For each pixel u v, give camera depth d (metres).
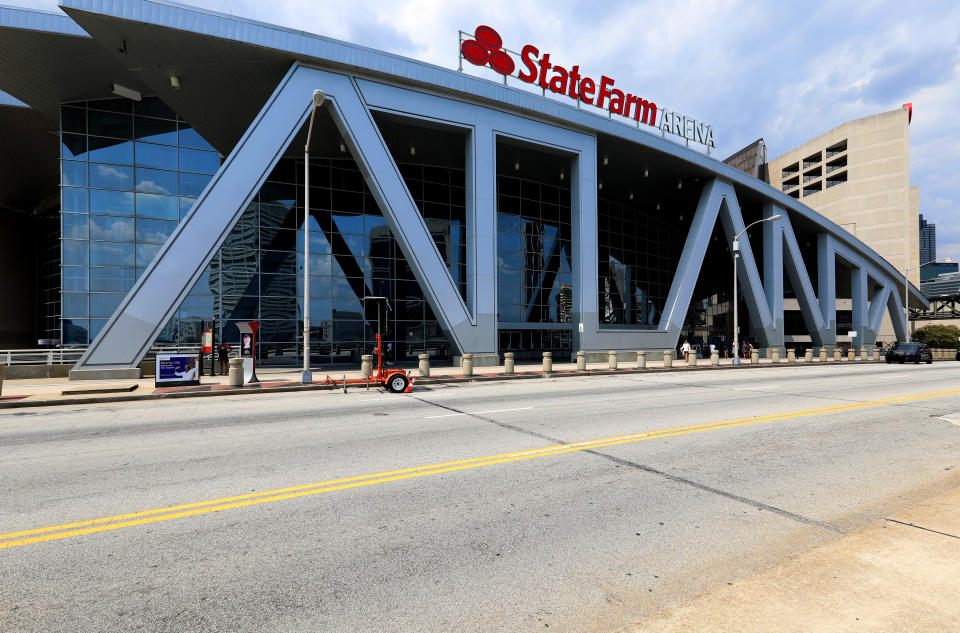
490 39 24.52
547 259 33.09
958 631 2.49
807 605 2.79
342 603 3.08
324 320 26.23
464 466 6.28
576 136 27.00
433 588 3.26
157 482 5.66
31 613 2.98
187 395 13.94
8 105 25.45
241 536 4.12
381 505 4.86
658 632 2.56
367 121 21.16
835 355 34.34
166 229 25.16
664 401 12.58
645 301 41.62
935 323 75.31
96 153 24.22
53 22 19.64
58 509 4.79
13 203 34.50
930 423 9.47
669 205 40.31
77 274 23.48
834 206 73.31
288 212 26.17
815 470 6.14
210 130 25.06
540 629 2.76
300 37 19.52
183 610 3.01
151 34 17.97
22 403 12.15
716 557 3.70
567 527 4.30
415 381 17.44
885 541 3.67
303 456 6.84
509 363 20.62
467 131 24.00
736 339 27.86
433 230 29.58
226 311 24.41
